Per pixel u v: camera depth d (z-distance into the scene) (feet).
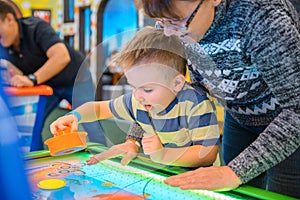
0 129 0.92
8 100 0.99
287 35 1.99
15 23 5.35
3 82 1.03
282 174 2.74
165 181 2.18
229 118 3.23
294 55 1.98
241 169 2.09
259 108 2.71
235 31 2.20
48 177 2.35
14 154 0.91
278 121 2.11
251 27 2.11
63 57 5.56
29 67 5.74
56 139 2.38
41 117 4.62
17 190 0.89
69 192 2.14
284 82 2.03
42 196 2.07
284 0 2.24
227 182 2.06
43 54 5.73
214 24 2.20
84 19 14.65
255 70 2.40
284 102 2.09
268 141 2.09
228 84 2.54
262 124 2.86
